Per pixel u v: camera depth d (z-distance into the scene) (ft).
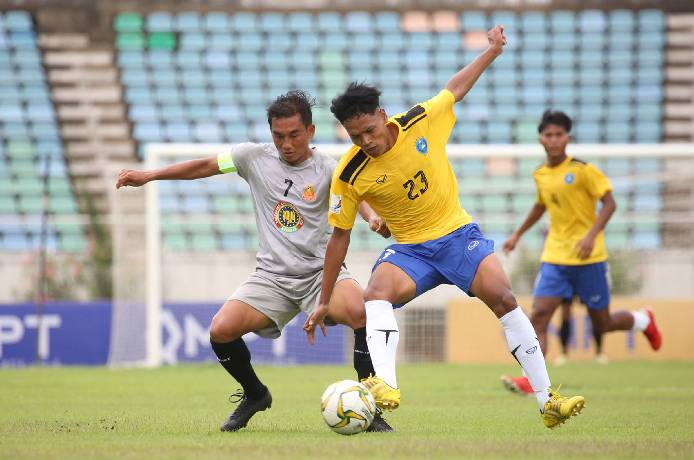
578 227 112.57
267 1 307.78
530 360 64.08
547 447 54.85
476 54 290.35
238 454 51.37
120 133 269.23
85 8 292.61
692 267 196.34
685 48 289.53
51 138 264.93
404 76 285.23
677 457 50.90
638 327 122.42
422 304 193.67
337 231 63.00
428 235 65.41
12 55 282.36
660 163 257.75
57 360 177.37
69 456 51.19
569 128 111.34
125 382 130.62
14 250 209.05
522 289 195.42
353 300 66.23
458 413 84.12
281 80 282.97
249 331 67.15
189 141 269.23
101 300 198.39
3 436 63.52
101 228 205.46
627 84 283.18
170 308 178.60
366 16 299.99
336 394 60.95
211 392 113.09
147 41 290.56
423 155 63.21
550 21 295.89
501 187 226.38
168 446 56.13
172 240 237.45
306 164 67.41
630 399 100.42
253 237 238.27
